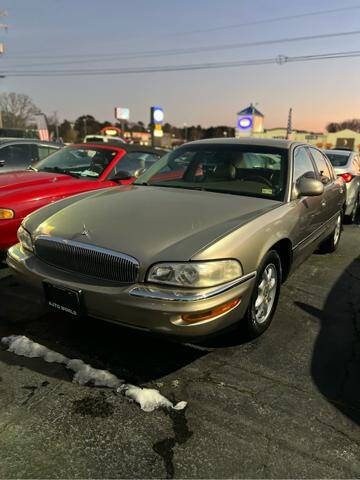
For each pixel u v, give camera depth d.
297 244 3.63
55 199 4.51
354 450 2.10
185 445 2.09
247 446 2.10
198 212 2.95
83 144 6.21
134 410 2.33
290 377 2.71
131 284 2.46
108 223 2.79
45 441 2.08
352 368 2.85
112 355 2.88
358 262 5.46
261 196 3.51
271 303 3.27
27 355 2.84
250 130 43.16
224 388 2.56
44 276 2.73
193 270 2.38
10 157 6.88
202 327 2.43
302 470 1.96
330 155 8.59
